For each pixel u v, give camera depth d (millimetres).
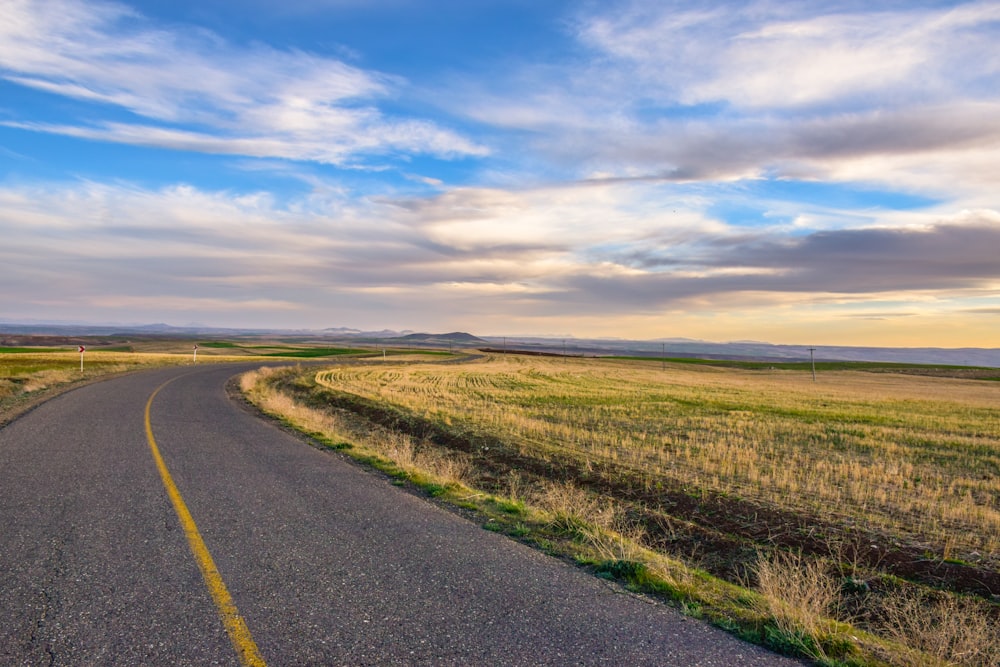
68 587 4949
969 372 101562
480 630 4379
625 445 16312
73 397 21766
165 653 3902
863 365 121000
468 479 12242
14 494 7926
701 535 8609
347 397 27312
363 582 5266
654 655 4090
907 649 4508
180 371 43969
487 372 63219
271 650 3977
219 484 8961
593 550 6570
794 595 5211
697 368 103375
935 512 10062
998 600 6520
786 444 18141
